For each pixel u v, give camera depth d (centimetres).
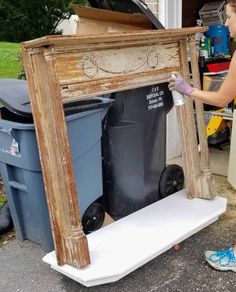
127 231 190
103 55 167
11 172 192
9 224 212
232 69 158
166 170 231
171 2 267
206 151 217
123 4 201
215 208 212
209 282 170
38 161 175
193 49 206
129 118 203
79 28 210
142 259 168
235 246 178
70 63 155
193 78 209
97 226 204
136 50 181
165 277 174
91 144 189
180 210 209
